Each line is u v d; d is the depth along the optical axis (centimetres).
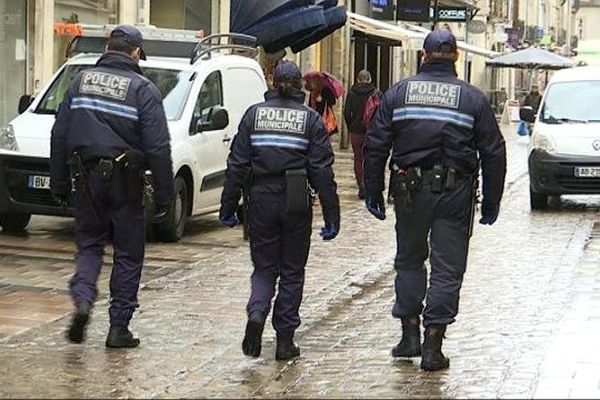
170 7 3678
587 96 2892
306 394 1114
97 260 1289
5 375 1162
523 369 1203
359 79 2992
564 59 6738
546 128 2762
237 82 2352
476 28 6500
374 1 5434
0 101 2766
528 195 3192
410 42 4644
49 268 1783
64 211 2020
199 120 2180
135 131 1262
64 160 1288
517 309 1540
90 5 3112
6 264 1809
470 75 9162
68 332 1299
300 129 1231
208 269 1831
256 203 1237
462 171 1191
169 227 2075
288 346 1259
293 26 3338
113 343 1288
